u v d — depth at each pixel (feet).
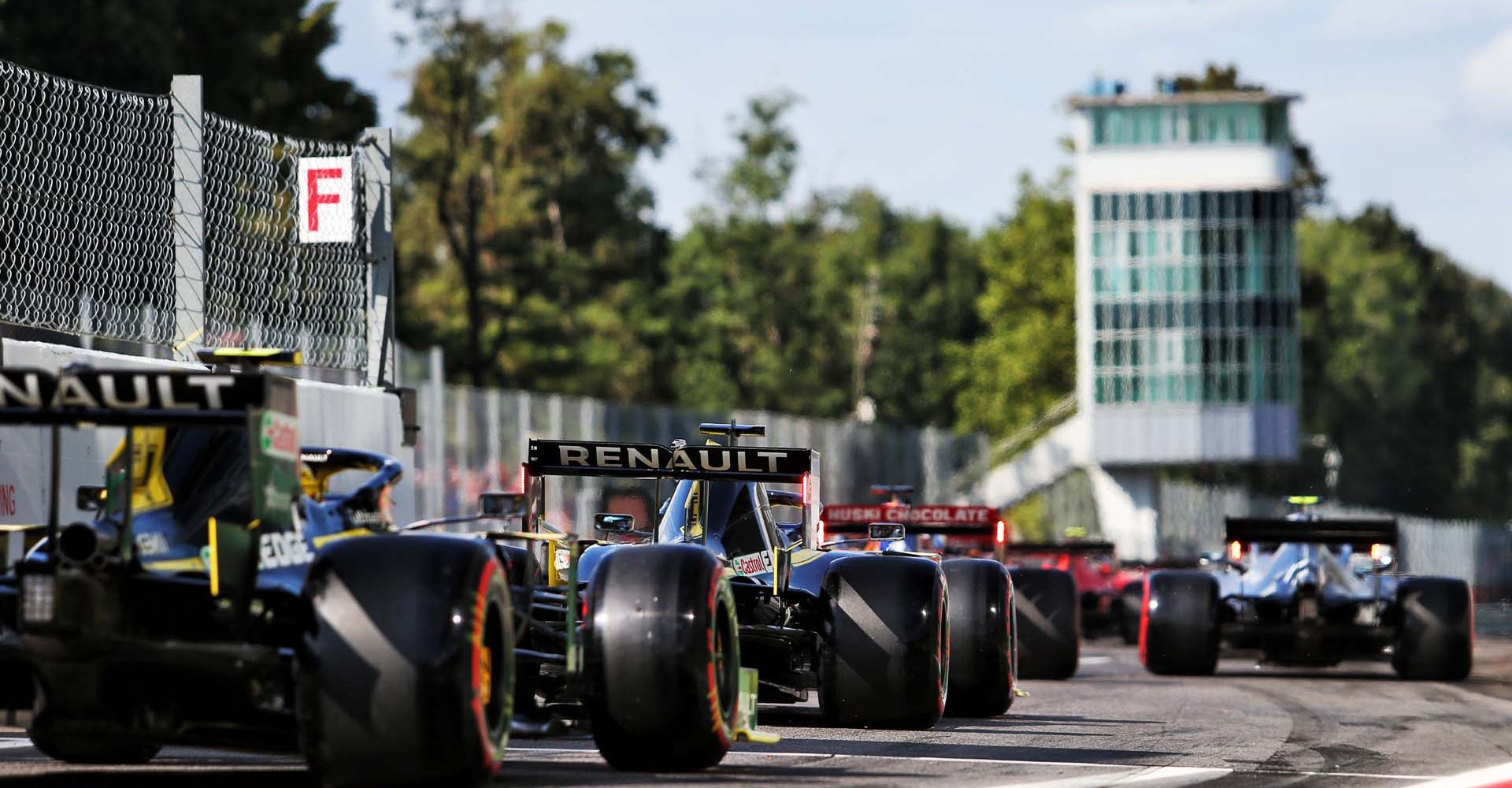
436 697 67.72
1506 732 126.52
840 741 107.45
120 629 68.03
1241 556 213.05
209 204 139.33
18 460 113.80
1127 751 105.81
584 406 323.98
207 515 72.28
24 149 123.54
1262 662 204.33
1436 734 123.65
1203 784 88.79
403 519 154.51
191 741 70.79
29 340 125.18
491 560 71.77
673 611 84.17
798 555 120.57
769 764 92.48
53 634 66.80
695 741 84.94
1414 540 651.25
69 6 437.58
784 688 115.14
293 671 69.62
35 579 66.90
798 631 113.80
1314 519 204.03
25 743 96.58
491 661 72.84
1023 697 158.40
